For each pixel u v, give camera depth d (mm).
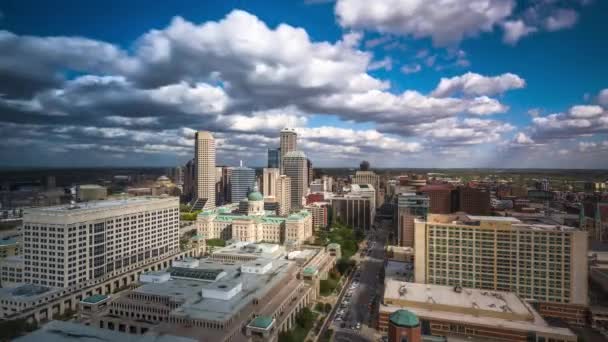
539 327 180625
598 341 194500
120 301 197875
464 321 187875
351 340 197000
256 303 192875
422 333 185500
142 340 142250
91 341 140750
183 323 166625
